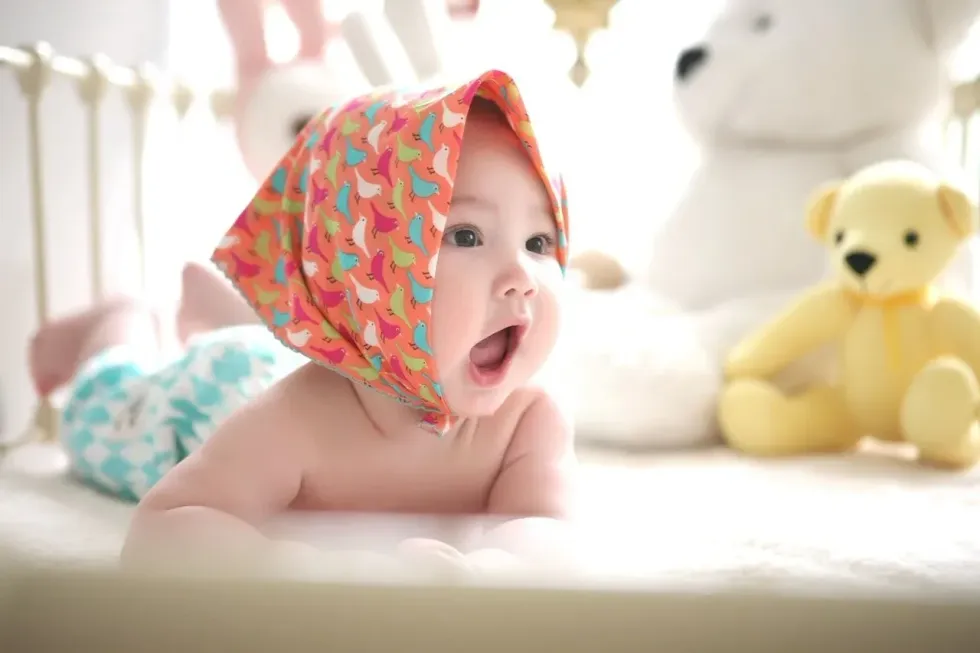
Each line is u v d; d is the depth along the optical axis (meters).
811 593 0.34
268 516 0.74
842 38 1.46
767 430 1.27
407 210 0.73
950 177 1.45
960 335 1.24
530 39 1.88
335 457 0.78
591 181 1.88
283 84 1.47
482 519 0.77
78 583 0.35
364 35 1.47
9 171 1.83
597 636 0.33
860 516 0.92
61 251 1.89
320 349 0.79
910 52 1.45
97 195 1.70
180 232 1.97
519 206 0.77
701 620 0.33
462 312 0.73
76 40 1.91
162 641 0.34
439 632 0.34
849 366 1.29
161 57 1.98
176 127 1.96
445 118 0.73
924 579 0.42
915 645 0.33
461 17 1.80
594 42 1.88
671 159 1.86
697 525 0.87
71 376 1.36
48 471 1.16
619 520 0.88
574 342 1.36
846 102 1.48
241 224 0.87
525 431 0.84
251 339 1.00
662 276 1.57
